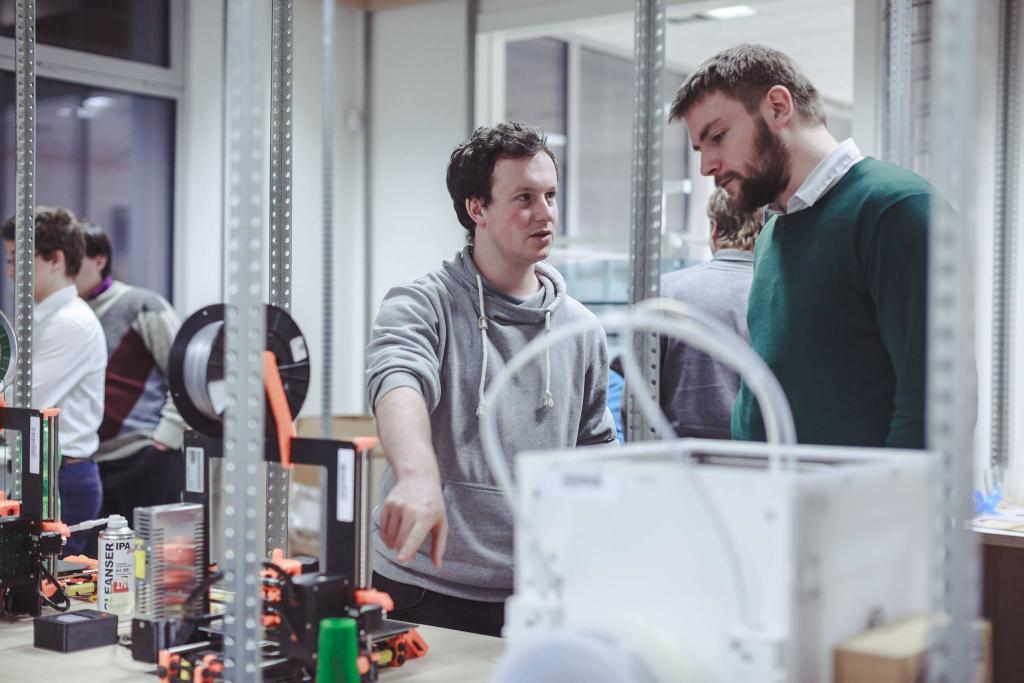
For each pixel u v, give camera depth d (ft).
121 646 5.59
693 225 23.35
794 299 5.99
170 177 16.75
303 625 4.52
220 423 5.17
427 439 5.63
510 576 6.45
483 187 6.41
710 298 8.71
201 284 16.88
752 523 3.17
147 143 16.49
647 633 3.34
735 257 8.87
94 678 5.02
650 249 5.54
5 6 14.61
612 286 13.12
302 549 15.37
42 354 10.36
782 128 5.85
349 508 4.71
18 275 7.84
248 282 4.20
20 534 6.31
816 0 18.04
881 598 3.56
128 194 16.30
